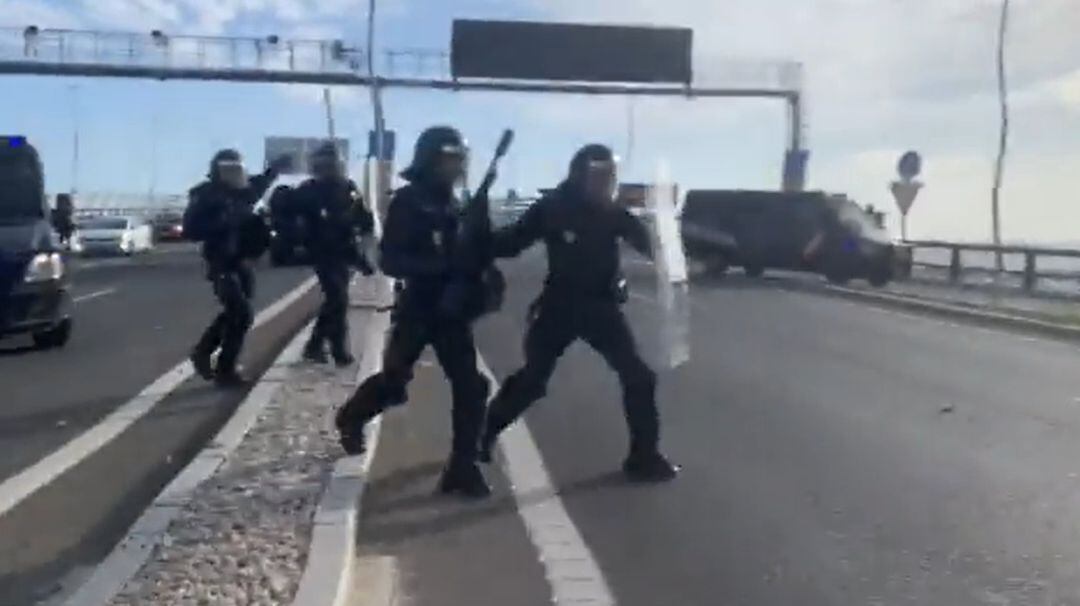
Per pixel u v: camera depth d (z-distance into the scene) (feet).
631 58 162.20
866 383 49.88
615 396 45.65
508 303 87.10
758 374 52.29
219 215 44.80
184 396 44.01
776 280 119.65
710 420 41.06
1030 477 32.53
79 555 24.94
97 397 43.88
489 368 53.16
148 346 59.77
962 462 34.47
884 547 26.07
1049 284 98.43
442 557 25.26
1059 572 24.34
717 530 27.40
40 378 48.85
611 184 31.22
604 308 31.68
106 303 86.02
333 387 41.88
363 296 80.07
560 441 37.06
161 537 23.95
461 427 30.25
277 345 58.34
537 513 28.76
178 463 33.01
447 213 29.58
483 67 159.84
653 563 24.94
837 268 113.91
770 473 33.06
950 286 108.68
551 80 161.17
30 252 56.18
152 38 150.92
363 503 29.25
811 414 42.32
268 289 101.09
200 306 83.46
